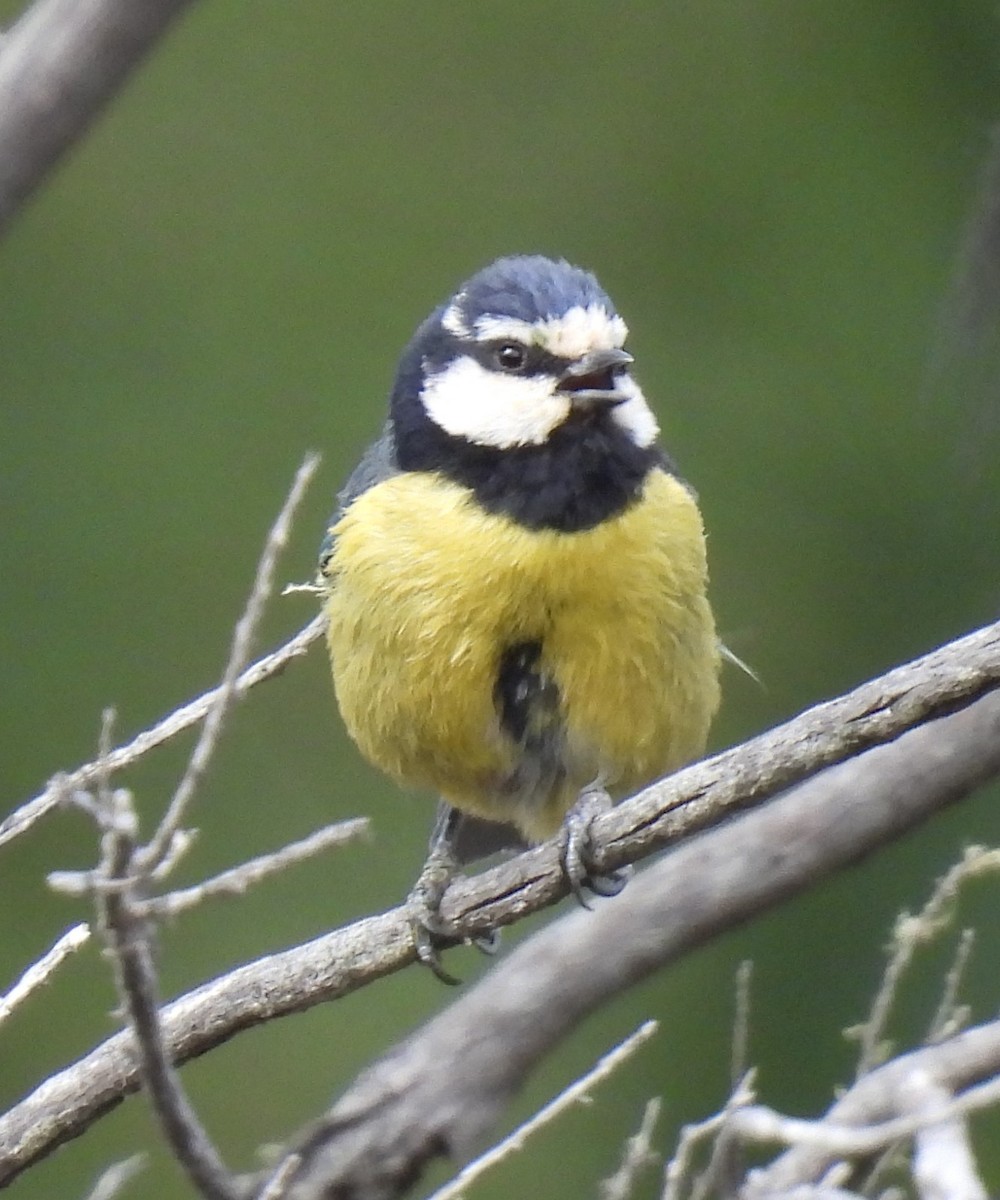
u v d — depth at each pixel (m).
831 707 5.75
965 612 13.51
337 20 14.89
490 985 5.91
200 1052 6.17
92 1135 11.70
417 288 14.43
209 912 12.64
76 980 12.51
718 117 14.81
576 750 7.37
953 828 11.90
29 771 13.19
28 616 13.52
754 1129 4.58
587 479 7.08
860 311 14.33
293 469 13.92
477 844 8.44
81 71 4.18
